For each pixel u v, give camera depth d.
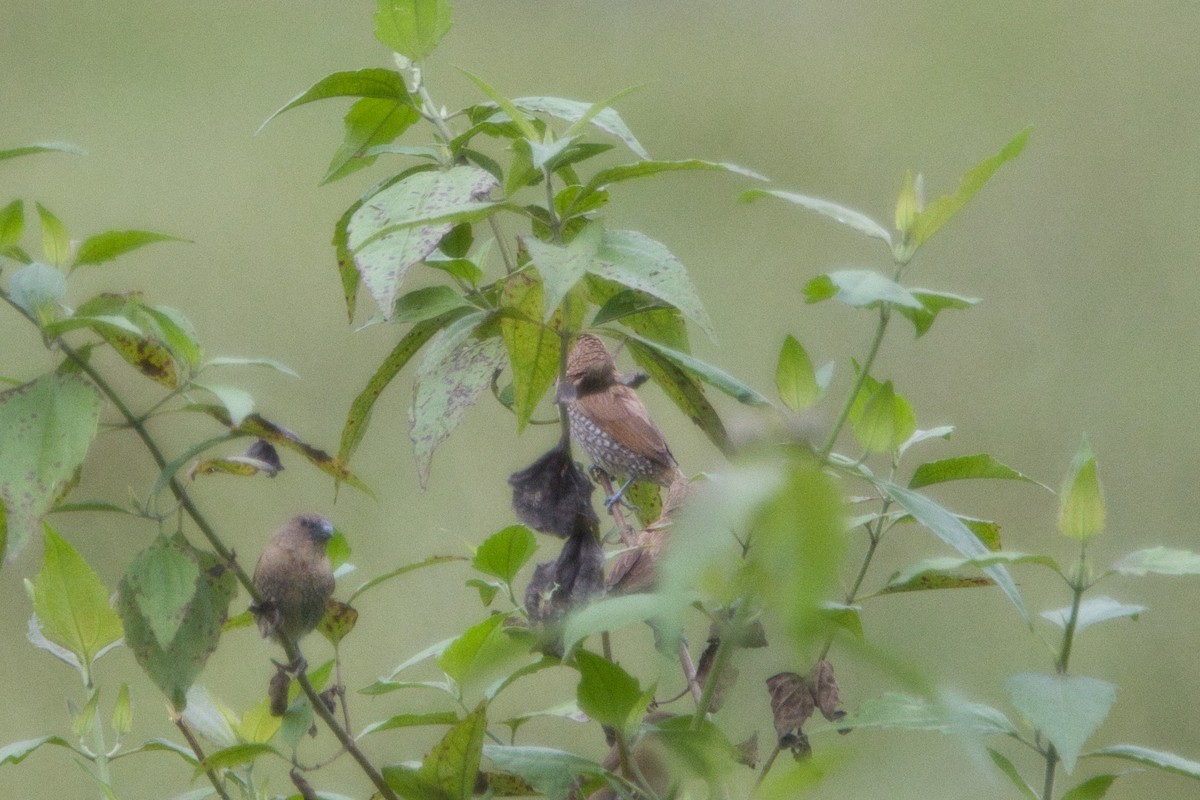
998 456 14.77
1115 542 14.09
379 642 11.77
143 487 11.59
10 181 16.64
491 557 4.40
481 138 11.38
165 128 17.05
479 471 13.41
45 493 3.62
